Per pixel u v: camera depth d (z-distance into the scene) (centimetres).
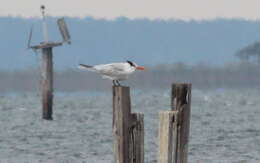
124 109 1759
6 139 3597
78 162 2805
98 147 3228
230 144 3291
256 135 3684
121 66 1923
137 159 1778
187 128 1786
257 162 2795
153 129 3988
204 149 3119
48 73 4075
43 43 3984
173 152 1772
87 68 1947
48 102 4231
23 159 2905
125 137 1766
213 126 4259
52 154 3023
